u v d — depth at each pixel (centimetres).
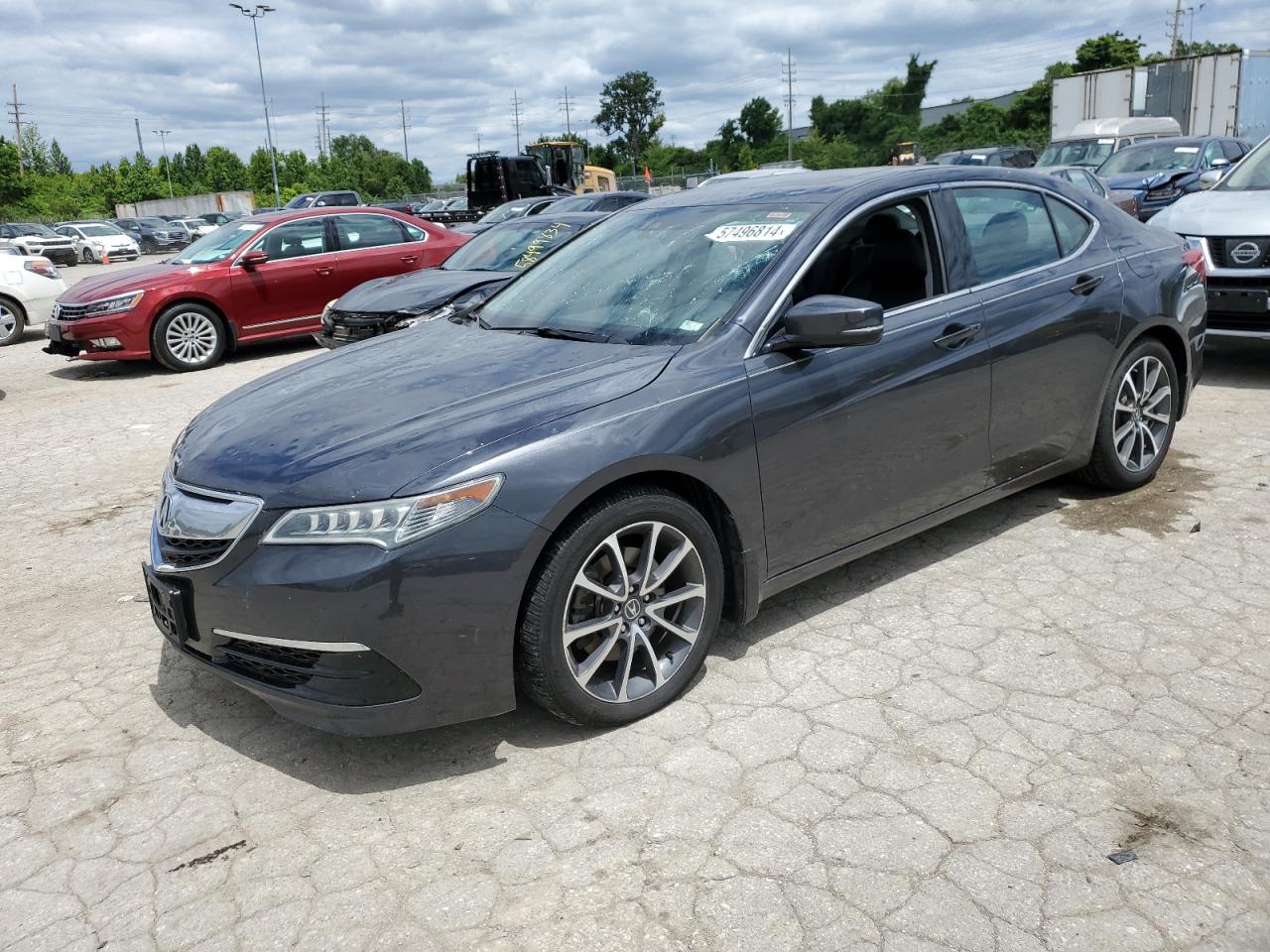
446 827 273
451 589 274
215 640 294
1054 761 286
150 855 269
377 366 367
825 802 273
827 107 9756
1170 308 470
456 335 398
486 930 235
